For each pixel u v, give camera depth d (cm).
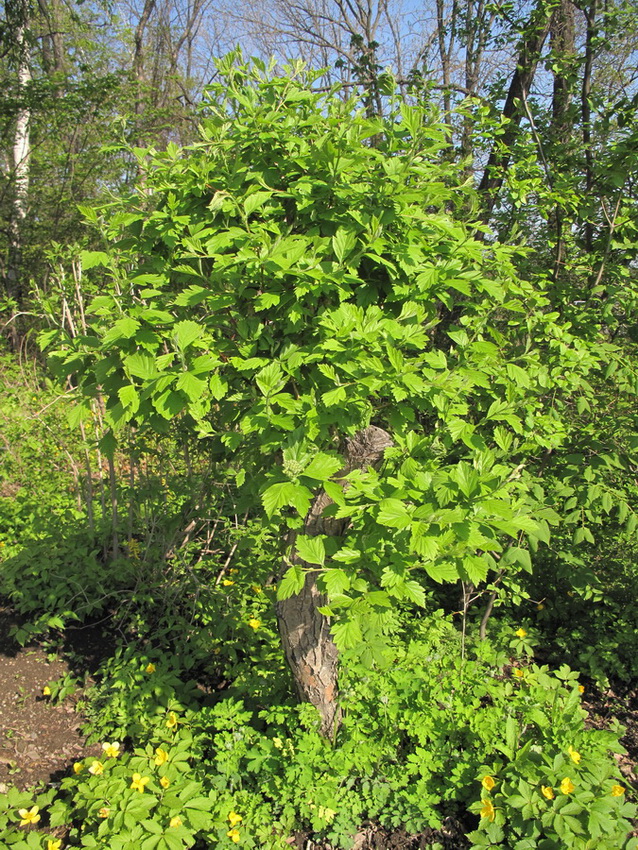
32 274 1015
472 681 281
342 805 241
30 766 285
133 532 430
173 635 358
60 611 355
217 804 239
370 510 176
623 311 366
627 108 359
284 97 217
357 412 193
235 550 397
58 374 203
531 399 289
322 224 209
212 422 243
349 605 186
